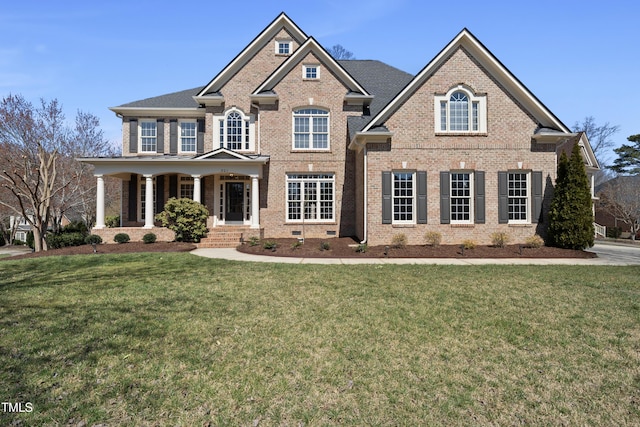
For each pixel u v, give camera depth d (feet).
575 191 50.93
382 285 29.89
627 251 57.77
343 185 66.08
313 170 66.03
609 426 11.72
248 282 30.78
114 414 11.96
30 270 37.76
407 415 12.14
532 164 55.36
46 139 93.09
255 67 69.51
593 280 32.12
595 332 19.53
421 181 54.80
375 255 47.55
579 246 50.42
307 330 19.44
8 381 13.83
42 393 13.07
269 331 19.24
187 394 13.20
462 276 33.71
